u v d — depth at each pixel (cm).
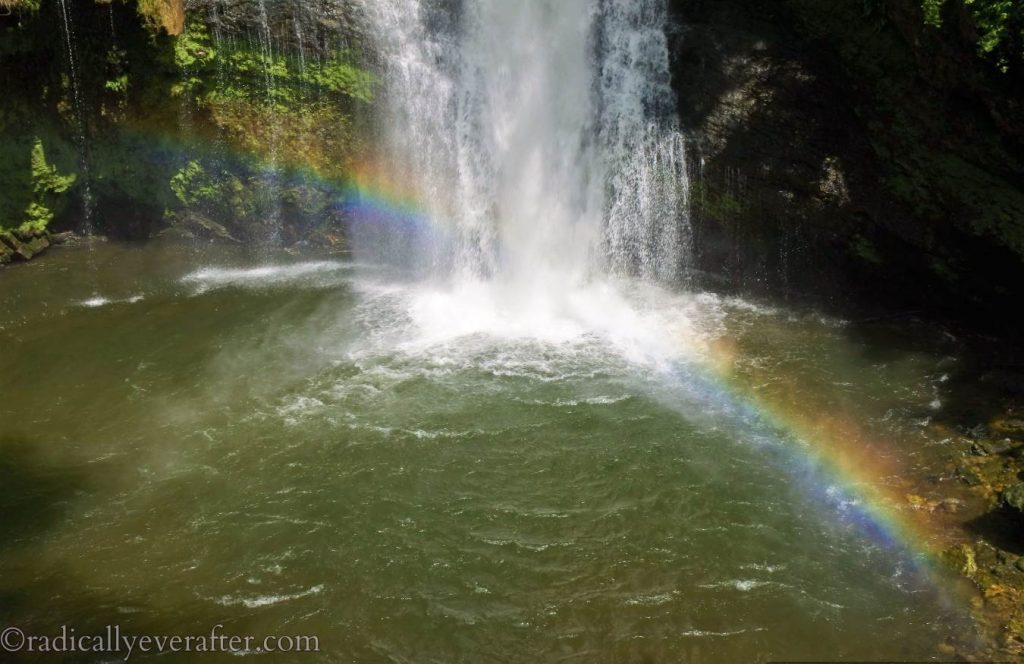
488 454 1082
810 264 1416
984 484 975
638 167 1497
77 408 1191
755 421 1139
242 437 1119
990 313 1268
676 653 791
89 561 915
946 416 1111
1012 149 1177
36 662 793
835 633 808
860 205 1329
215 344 1351
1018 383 1153
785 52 1382
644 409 1169
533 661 789
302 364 1292
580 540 935
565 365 1283
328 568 900
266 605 854
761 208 1423
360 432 1125
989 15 1084
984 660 767
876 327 1344
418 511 981
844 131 1344
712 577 878
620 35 1472
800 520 955
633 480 1029
